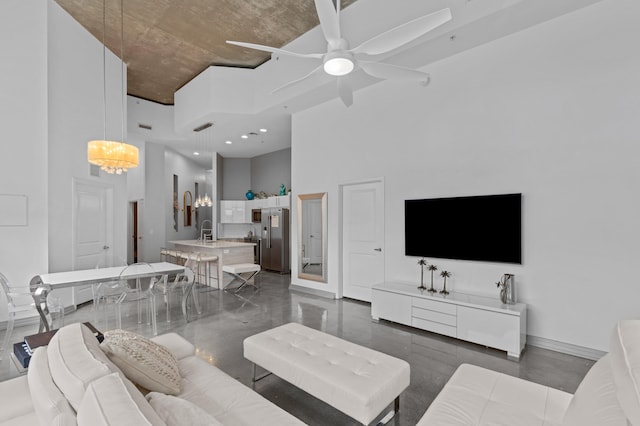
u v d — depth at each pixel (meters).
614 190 2.94
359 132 4.98
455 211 3.92
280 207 8.24
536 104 3.36
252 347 2.31
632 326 1.12
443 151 4.05
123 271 3.77
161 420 0.99
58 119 4.39
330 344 2.31
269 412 1.50
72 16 4.59
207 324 3.99
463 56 3.87
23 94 4.03
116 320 4.16
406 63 4.15
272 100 5.55
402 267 4.48
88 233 5.05
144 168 8.20
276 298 5.35
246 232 9.84
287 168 8.99
